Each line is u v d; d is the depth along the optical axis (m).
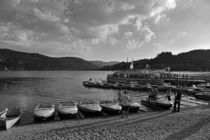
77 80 91.12
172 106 22.05
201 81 53.94
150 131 11.05
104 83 58.34
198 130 10.88
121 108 18.81
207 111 16.42
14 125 15.41
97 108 18.84
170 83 54.47
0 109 24.44
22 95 39.25
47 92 44.62
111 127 12.41
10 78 103.50
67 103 20.77
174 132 10.69
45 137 10.95
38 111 17.27
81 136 10.64
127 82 58.53
